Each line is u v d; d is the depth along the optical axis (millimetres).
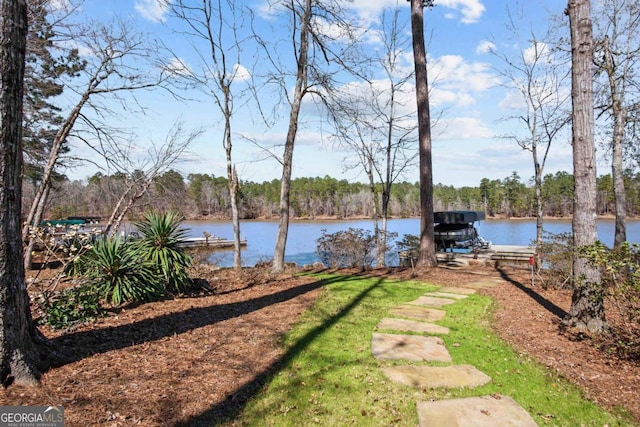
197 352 4133
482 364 4004
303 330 4980
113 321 4992
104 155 9844
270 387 3418
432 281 8938
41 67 9297
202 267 10188
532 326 5383
